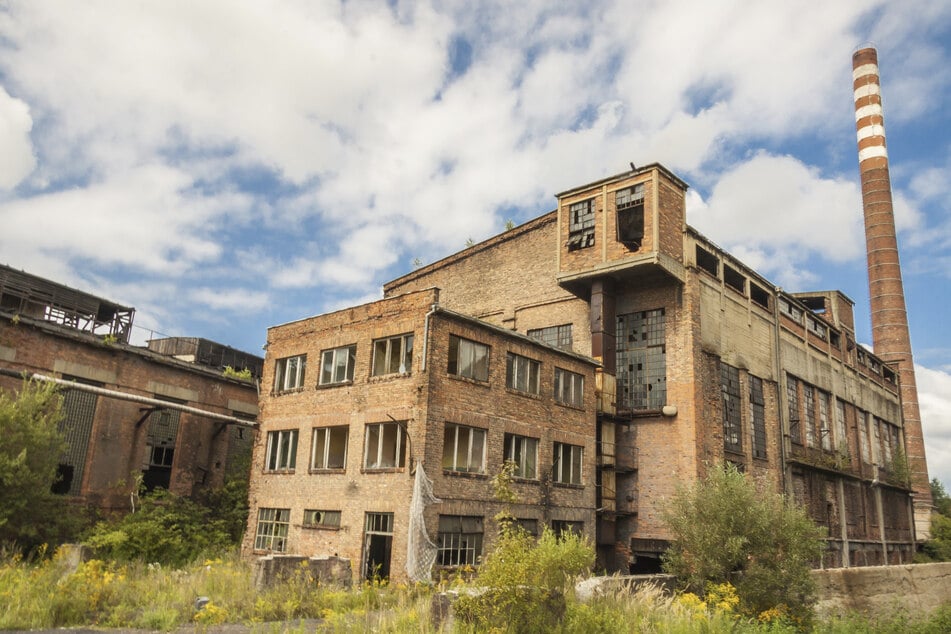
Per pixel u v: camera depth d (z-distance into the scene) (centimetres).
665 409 2780
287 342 2645
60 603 1389
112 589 1591
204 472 3119
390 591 1783
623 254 2820
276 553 2405
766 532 1947
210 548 2617
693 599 1656
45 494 2167
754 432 3216
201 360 3731
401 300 2258
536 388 2492
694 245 2969
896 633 1925
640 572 2834
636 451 2873
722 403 2962
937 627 1977
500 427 2306
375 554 2139
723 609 1666
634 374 2947
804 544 1956
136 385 2856
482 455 2242
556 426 2530
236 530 2922
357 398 2302
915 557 4772
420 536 1966
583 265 2948
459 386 2198
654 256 2709
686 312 2842
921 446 5550
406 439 2111
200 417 3136
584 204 3030
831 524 3716
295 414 2516
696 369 2792
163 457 2969
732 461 2969
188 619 1430
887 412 5009
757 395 3303
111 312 3241
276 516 2464
